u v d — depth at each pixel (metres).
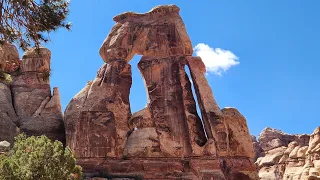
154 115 41.41
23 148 28.03
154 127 40.97
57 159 26.84
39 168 26.22
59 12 19.09
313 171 63.81
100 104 40.53
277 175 76.75
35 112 42.81
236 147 42.19
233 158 41.84
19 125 41.84
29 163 26.17
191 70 43.22
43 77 20.91
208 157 40.06
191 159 39.97
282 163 77.50
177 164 39.72
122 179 37.56
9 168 24.97
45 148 26.83
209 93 42.81
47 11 18.72
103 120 40.06
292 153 74.25
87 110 40.28
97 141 39.53
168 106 41.66
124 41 43.06
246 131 43.12
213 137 40.94
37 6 18.72
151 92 42.22
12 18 18.22
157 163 39.44
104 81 41.53
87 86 42.75
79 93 42.28
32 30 18.58
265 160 81.94
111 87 41.38
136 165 39.22
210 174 39.16
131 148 39.88
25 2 18.09
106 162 39.19
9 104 42.31
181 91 42.12
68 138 40.22
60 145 27.53
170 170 39.41
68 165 27.58
